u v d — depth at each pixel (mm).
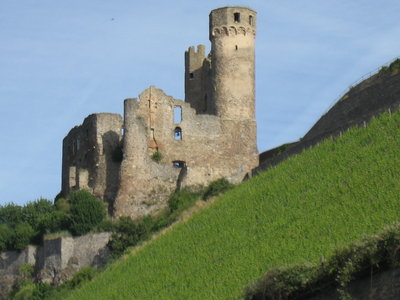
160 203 176500
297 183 136500
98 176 180250
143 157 178500
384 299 81062
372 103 142375
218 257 131750
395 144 127750
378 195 118062
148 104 183625
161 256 144500
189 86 195000
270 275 89188
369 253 82312
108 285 145000
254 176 156750
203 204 162875
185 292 125562
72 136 190125
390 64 154875
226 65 187875
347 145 135875
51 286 167000
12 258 175250
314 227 119875
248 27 189625
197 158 184000
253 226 134375
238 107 187250
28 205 192500
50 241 172000
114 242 166750
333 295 84938
